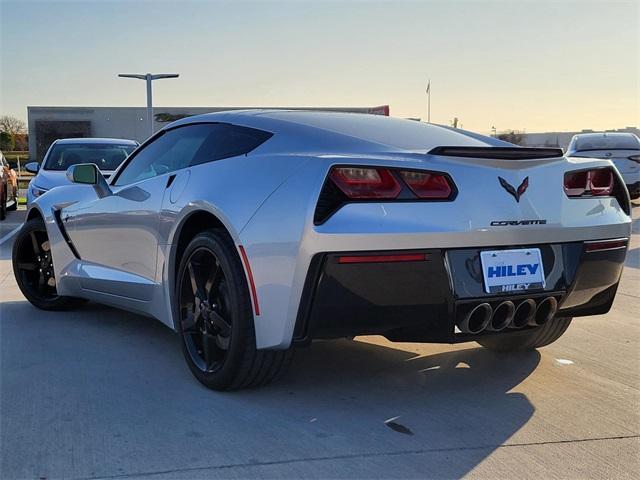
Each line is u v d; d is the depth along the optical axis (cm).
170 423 309
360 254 289
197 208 350
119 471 263
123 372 381
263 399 340
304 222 291
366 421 315
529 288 321
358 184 293
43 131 5547
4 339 449
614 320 516
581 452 286
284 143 347
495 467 271
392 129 372
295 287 296
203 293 353
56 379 368
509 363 405
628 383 371
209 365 351
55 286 530
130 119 5600
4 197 1370
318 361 404
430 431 305
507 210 312
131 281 426
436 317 306
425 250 297
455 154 311
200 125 412
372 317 299
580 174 343
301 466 270
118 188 456
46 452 279
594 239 342
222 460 273
